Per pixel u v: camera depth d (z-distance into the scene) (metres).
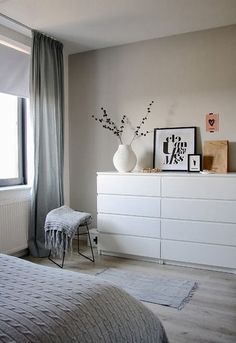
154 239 3.31
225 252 3.00
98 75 4.07
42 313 1.02
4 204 3.23
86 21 3.21
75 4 2.83
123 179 3.43
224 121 3.42
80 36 3.64
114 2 2.80
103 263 3.34
